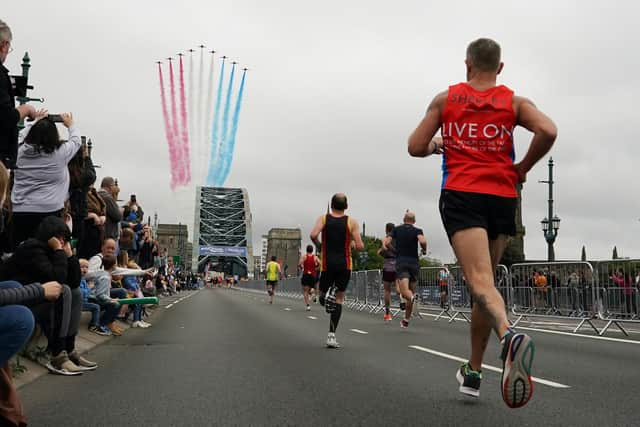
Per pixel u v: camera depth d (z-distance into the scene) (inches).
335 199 341.4
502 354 128.8
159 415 169.5
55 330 236.8
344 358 292.0
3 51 214.1
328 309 340.8
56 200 260.1
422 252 475.8
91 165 327.6
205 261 7529.5
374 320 591.2
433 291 668.1
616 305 436.1
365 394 199.5
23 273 203.2
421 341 377.4
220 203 7815.0
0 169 145.6
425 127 158.4
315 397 194.4
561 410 174.6
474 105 154.4
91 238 381.4
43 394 200.4
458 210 149.0
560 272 495.5
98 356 297.1
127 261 490.0
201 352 314.3
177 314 654.5
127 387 212.8
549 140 145.3
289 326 499.2
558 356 305.0
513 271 562.6
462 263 146.7
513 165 155.3
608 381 226.8
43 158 255.9
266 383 220.7
